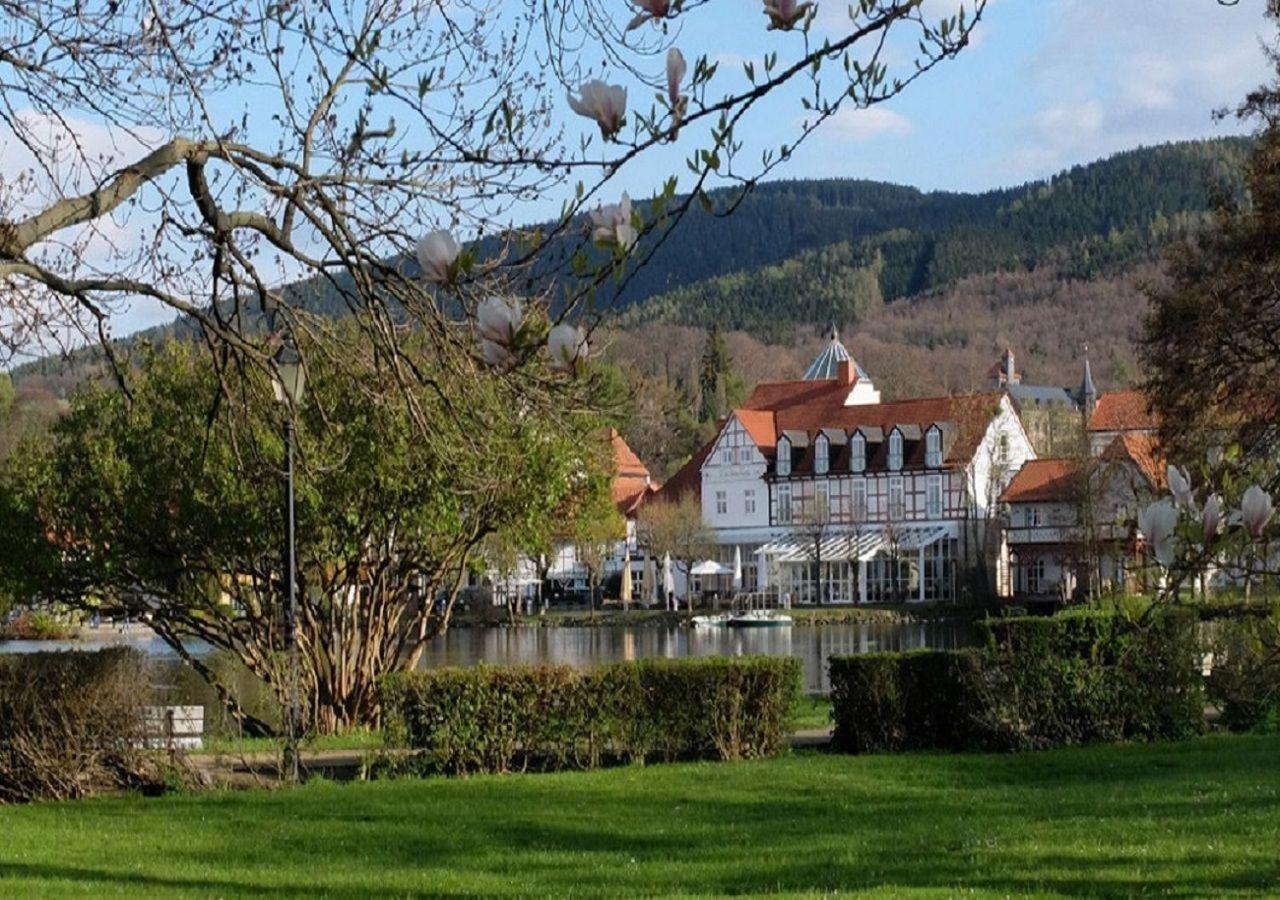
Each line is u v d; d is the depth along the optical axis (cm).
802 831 1769
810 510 11206
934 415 11031
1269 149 4334
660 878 1511
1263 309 4194
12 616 6462
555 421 1141
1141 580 948
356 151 1105
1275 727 2572
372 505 2716
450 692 2347
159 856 1708
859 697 2498
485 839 1780
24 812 2038
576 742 2388
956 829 1731
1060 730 2477
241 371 1317
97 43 1249
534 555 3372
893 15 701
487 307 630
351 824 1897
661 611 10681
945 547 10800
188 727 2561
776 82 693
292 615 2344
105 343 1348
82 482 2733
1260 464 966
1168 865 1460
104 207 1098
